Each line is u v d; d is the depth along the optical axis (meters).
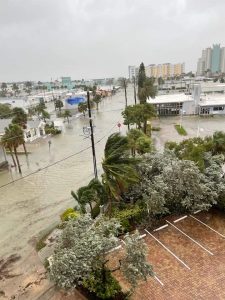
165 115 72.00
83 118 83.19
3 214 25.89
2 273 17.34
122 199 21.67
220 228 18.86
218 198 20.20
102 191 20.89
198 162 21.41
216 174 20.86
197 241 17.61
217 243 17.31
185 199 19.25
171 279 14.59
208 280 14.38
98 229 13.58
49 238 20.88
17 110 63.88
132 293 13.59
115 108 102.50
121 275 15.16
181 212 20.83
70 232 13.30
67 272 11.34
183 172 18.94
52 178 34.81
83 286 14.14
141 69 71.38
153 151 26.17
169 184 19.77
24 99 117.25
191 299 13.27
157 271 15.19
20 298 14.97
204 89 103.62
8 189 32.09
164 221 19.98
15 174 37.19
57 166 39.34
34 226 23.30
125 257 12.45
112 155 18.92
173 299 13.34
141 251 12.09
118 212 19.94
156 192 18.62
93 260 12.35
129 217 19.64
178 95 85.06
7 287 16.00
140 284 14.34
